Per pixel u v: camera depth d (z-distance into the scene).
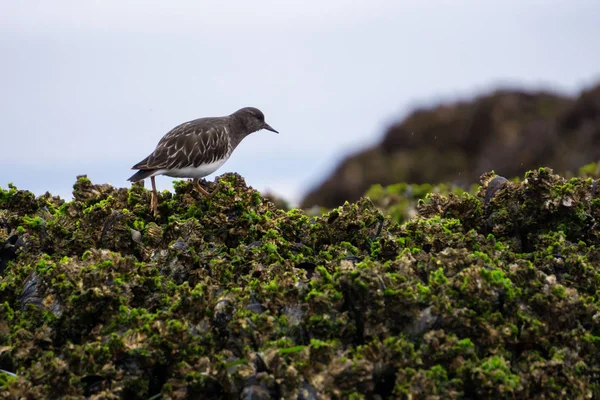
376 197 25.23
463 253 10.66
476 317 9.48
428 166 54.66
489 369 8.81
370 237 13.00
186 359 9.34
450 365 9.00
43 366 9.23
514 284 10.39
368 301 9.47
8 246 12.93
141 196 14.98
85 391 9.16
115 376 9.13
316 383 8.58
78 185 15.34
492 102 57.50
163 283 11.38
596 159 47.75
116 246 12.84
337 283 9.91
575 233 12.52
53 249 12.94
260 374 8.58
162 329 9.52
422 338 9.33
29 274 11.68
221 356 9.23
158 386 9.48
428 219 13.38
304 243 13.35
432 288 9.95
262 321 9.65
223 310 9.91
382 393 8.98
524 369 9.36
